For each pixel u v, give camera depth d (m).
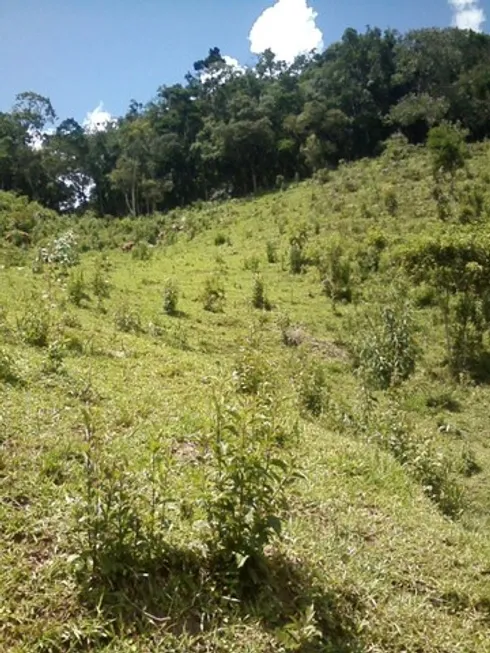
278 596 3.51
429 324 18.17
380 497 5.63
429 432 11.04
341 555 4.20
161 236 40.97
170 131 66.19
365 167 45.62
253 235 34.47
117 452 4.71
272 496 3.63
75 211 62.09
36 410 5.50
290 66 79.50
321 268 23.25
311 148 54.88
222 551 3.47
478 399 14.36
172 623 3.14
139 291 20.31
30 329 8.65
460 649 3.56
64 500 3.95
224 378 7.00
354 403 12.52
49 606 3.08
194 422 5.92
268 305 20.23
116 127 69.00
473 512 7.92
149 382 7.61
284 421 6.36
